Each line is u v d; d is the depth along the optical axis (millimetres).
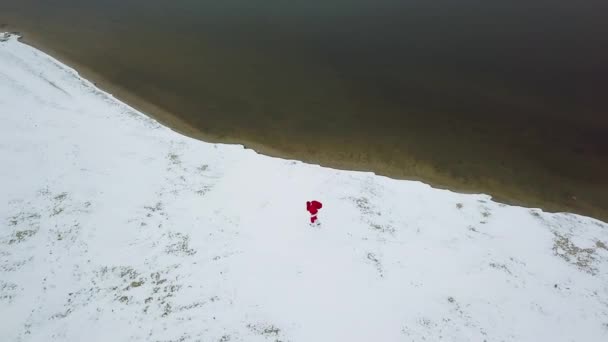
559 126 21594
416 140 20984
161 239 15383
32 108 21938
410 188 17922
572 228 15938
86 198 17047
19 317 12812
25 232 15539
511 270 14336
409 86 24984
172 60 27750
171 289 13617
